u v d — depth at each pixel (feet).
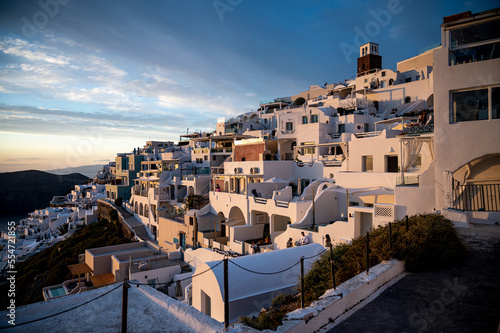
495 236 37.04
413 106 109.50
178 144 288.30
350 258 32.89
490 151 43.83
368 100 145.48
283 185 116.16
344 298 22.61
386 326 20.49
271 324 23.79
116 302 21.74
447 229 33.71
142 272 85.81
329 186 89.25
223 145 187.11
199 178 154.30
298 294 39.65
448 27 47.37
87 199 309.83
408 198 53.93
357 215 65.92
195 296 52.95
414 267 29.50
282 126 142.51
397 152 81.00
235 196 113.19
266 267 50.03
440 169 47.67
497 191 45.37
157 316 19.99
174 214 155.33
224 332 17.85
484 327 19.80
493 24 45.32
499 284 25.53
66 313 19.84
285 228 99.91
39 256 208.13
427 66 150.20
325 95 208.95
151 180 187.42
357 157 92.53
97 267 107.14
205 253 89.10
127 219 189.67
